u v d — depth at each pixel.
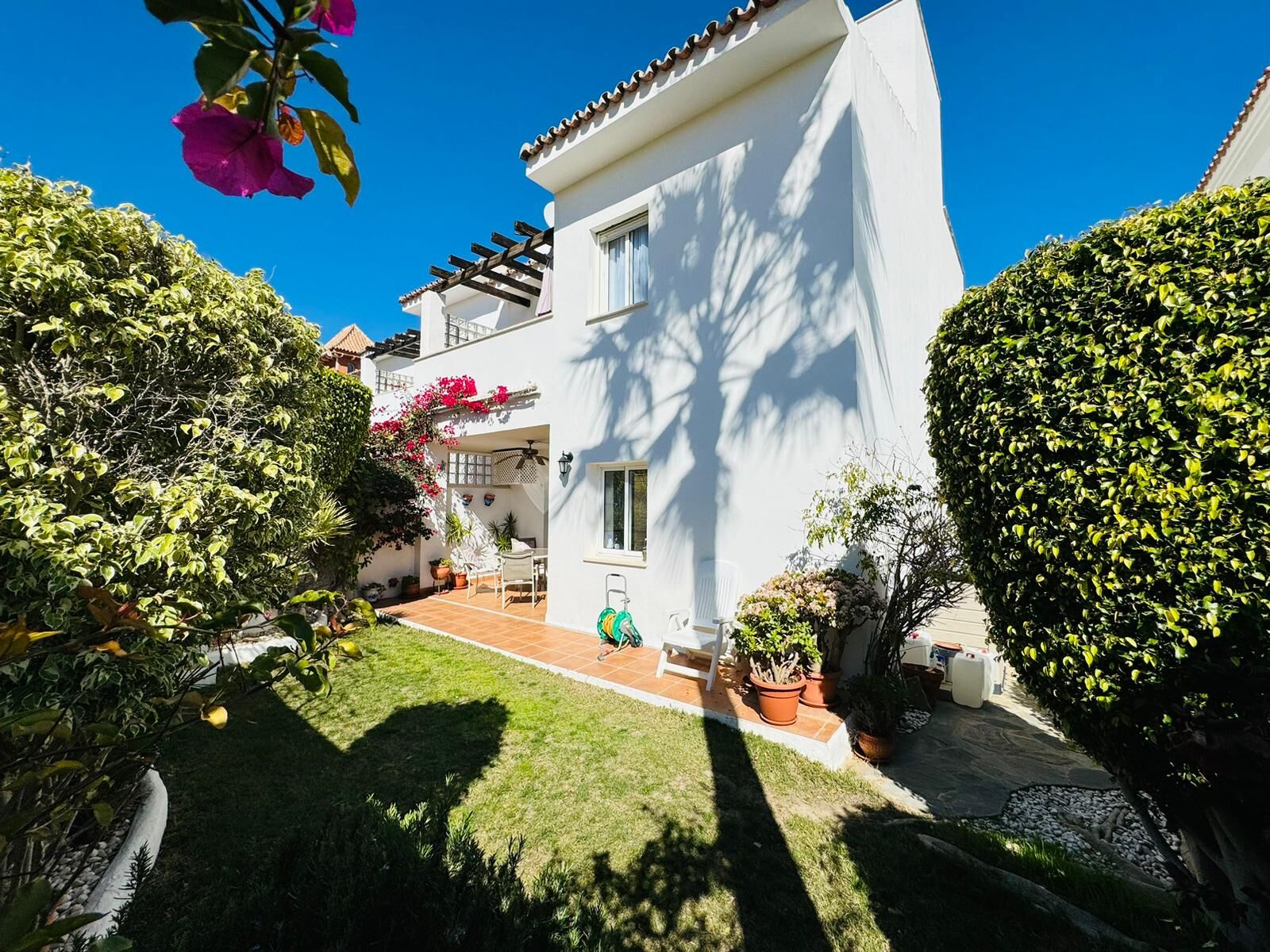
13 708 1.98
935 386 3.31
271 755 4.22
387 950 1.60
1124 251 2.45
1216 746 1.92
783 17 5.43
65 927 0.95
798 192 5.89
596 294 7.92
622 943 2.60
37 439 2.26
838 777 4.06
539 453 11.85
